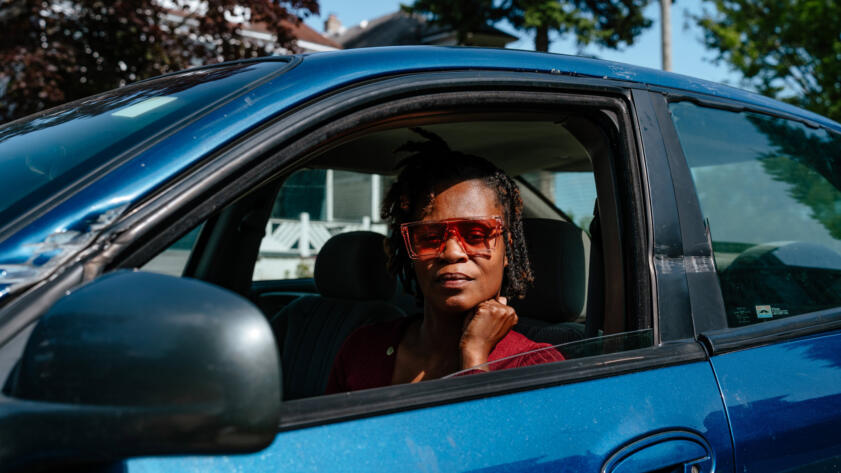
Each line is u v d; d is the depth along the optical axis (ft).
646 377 4.41
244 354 2.43
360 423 3.46
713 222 5.27
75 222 3.17
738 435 4.52
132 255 3.17
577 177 7.22
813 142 6.68
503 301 4.92
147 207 3.26
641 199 4.85
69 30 25.75
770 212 5.82
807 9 44.62
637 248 4.75
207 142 3.55
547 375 4.12
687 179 5.16
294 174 7.58
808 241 6.07
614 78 5.14
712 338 4.78
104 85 25.70
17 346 2.85
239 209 7.39
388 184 9.34
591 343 4.51
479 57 4.67
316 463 3.26
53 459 2.48
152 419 2.39
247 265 7.66
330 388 5.52
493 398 3.87
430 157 4.89
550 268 6.44
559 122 5.12
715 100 5.83
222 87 4.11
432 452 3.53
